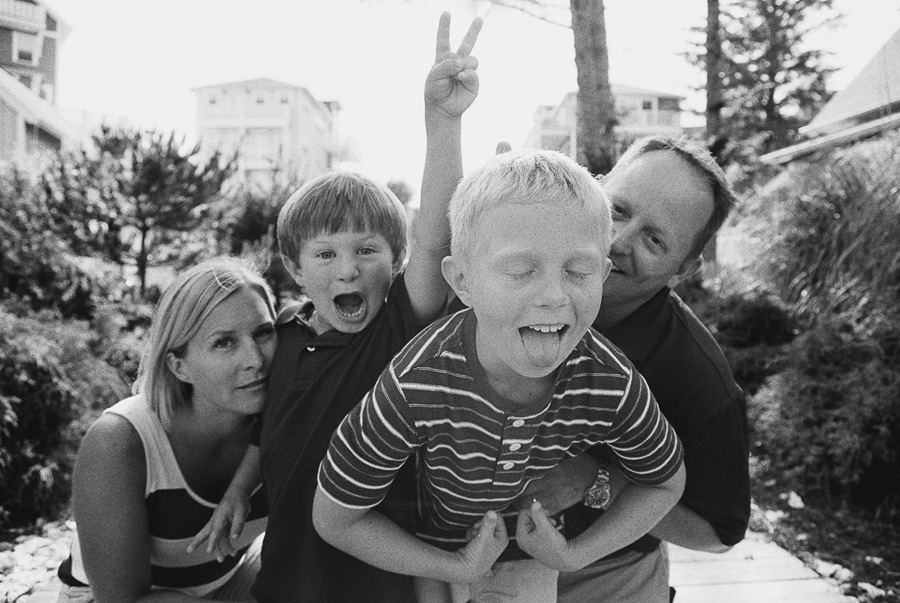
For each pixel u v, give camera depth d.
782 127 21.33
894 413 4.55
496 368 1.22
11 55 19.84
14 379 4.23
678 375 1.56
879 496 4.63
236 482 1.75
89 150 8.54
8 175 7.94
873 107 12.77
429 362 1.26
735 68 20.83
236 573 1.96
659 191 1.58
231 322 1.65
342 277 1.59
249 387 1.68
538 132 12.15
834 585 3.59
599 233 1.17
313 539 1.47
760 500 4.77
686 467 1.59
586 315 1.15
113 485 1.63
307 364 1.56
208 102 35.47
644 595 1.74
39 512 4.26
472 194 1.19
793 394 5.07
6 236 6.32
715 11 13.84
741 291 7.04
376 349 1.51
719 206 1.67
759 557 3.83
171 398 1.71
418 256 1.49
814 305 6.21
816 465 4.85
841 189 6.80
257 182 9.87
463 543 1.50
